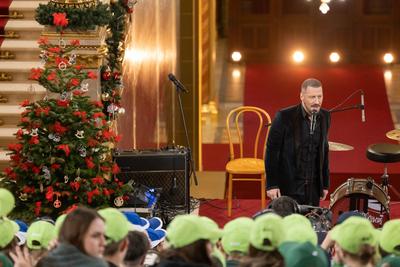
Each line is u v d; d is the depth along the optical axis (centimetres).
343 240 537
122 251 552
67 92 955
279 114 985
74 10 1042
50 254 504
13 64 1203
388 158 1202
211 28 2152
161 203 1103
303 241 559
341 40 2633
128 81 1220
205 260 523
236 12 2644
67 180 947
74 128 946
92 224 506
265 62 2617
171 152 1103
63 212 935
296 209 719
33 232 607
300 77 2444
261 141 1978
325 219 845
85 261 499
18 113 1159
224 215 1252
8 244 586
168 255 524
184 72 1811
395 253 558
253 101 2272
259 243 519
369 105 2180
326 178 1003
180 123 1819
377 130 1984
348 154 1759
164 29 1587
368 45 2627
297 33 2644
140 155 1090
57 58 955
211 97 2172
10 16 1258
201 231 523
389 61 2541
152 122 1451
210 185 1502
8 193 602
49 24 1046
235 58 2550
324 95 2272
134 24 1263
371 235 537
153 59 1459
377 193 1090
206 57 2164
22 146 944
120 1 1179
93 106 968
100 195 962
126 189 1012
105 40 1105
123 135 1191
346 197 1091
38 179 941
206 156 1881
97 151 964
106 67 1074
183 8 1792
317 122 981
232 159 1251
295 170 988
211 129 2070
